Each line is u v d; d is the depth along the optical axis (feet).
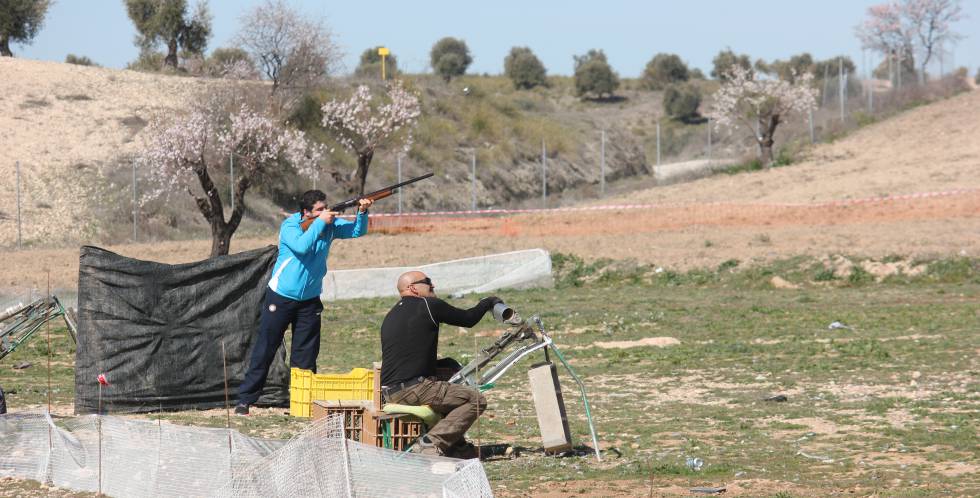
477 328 127.65
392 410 53.78
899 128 313.94
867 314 127.34
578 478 53.06
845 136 318.45
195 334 76.48
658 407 74.69
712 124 531.91
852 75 391.45
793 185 257.55
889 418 67.05
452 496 39.34
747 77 319.47
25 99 331.98
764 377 86.43
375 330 128.98
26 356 107.34
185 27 425.69
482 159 359.87
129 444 50.37
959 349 96.53
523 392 83.92
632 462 56.29
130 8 420.77
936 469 52.95
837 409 71.15
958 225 189.26
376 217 258.57
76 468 52.80
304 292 71.77
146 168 288.71
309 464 44.19
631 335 116.78
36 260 208.54
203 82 367.66
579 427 67.36
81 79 357.41
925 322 118.21
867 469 53.42
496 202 346.54
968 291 149.18
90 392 73.67
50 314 88.43
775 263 172.96
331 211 70.33
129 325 74.79
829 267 167.84
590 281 176.96
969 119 309.83
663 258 182.50
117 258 74.79
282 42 323.98
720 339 111.75
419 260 192.13
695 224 214.90
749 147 365.20
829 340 107.34
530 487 51.19
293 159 256.93
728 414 70.74
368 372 69.62
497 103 419.13
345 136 325.42
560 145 403.34
